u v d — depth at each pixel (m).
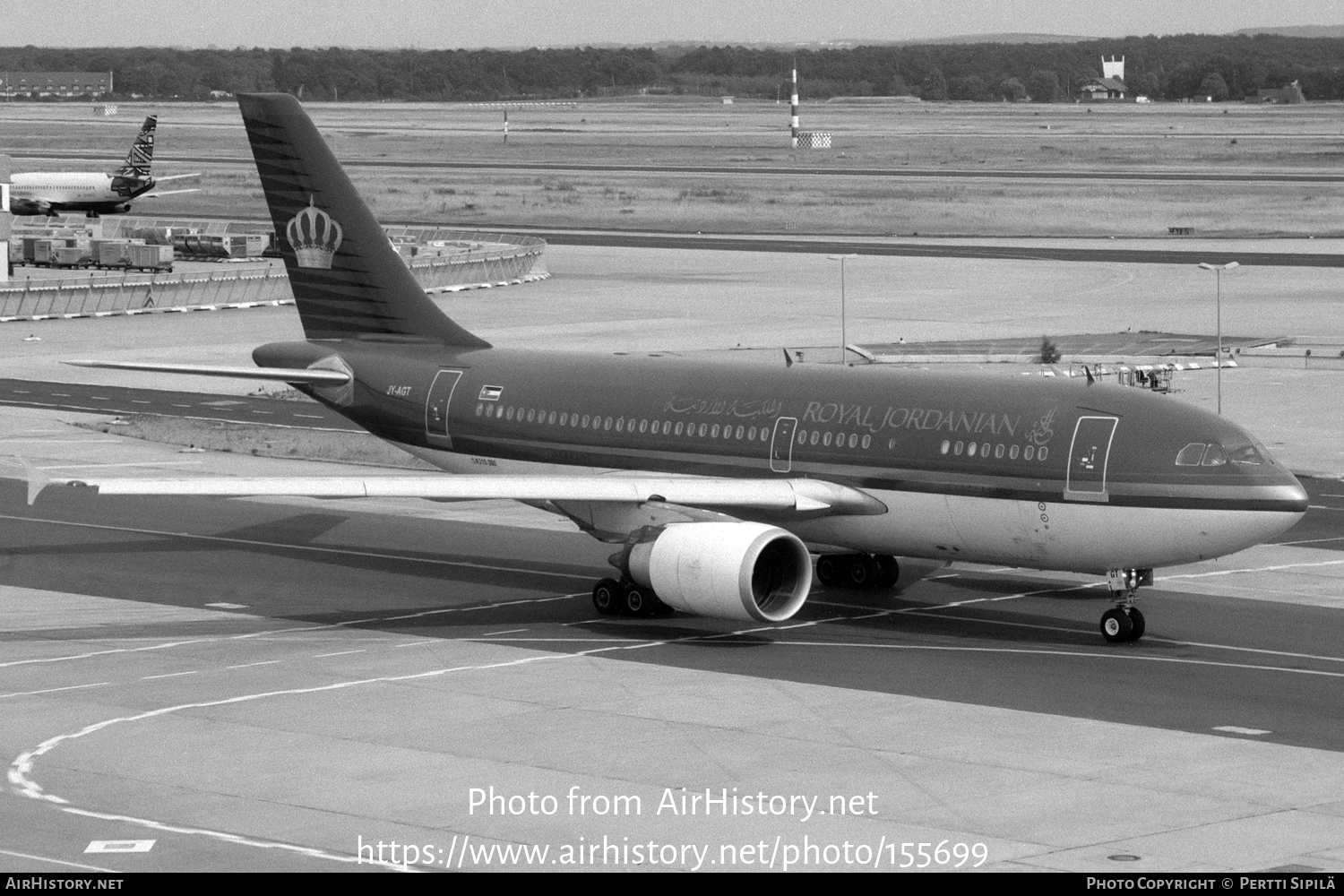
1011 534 79.62
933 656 75.44
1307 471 129.00
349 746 60.69
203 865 48.28
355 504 116.56
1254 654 75.94
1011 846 49.94
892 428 82.56
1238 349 188.88
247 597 88.88
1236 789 55.50
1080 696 68.19
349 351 102.19
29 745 60.94
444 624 82.69
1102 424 77.12
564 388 94.12
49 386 171.75
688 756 59.41
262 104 101.75
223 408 160.00
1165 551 75.94
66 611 85.06
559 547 102.88
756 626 82.06
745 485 82.12
